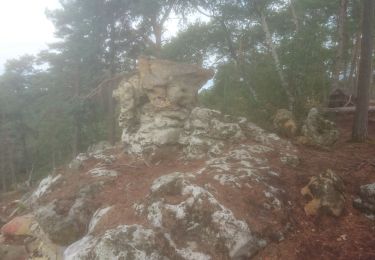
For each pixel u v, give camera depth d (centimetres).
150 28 1677
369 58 991
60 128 1959
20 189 1831
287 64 1080
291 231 576
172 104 962
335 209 609
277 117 1020
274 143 861
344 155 852
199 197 582
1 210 1054
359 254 514
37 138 2736
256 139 873
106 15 1659
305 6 1805
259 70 1191
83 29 1758
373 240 542
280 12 1602
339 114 1467
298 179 698
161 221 565
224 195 605
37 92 2359
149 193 644
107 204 694
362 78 998
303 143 926
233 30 1511
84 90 1956
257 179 658
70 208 741
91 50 1716
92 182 801
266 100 1114
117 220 605
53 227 711
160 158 899
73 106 1798
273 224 574
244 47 1582
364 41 997
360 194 638
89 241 553
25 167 3431
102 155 1023
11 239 788
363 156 835
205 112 913
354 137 1005
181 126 956
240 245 531
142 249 522
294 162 764
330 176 657
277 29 1566
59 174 953
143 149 931
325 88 1153
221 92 1335
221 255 523
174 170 787
